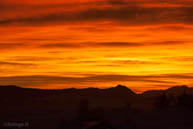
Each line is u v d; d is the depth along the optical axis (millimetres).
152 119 159875
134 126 146375
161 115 164875
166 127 149500
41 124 153500
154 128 147875
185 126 149625
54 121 157375
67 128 119875
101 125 89062
